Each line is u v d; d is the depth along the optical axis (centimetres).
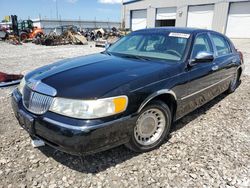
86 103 229
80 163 274
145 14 3158
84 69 291
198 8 2553
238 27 2267
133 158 285
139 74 276
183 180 250
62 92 241
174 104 322
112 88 243
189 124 381
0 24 3628
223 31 2369
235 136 345
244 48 1753
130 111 251
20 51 1445
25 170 260
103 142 237
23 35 2470
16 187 236
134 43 393
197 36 374
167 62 325
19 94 290
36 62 986
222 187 241
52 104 240
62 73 279
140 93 260
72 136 224
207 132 355
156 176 255
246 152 303
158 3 2945
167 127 312
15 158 280
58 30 3222
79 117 228
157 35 384
